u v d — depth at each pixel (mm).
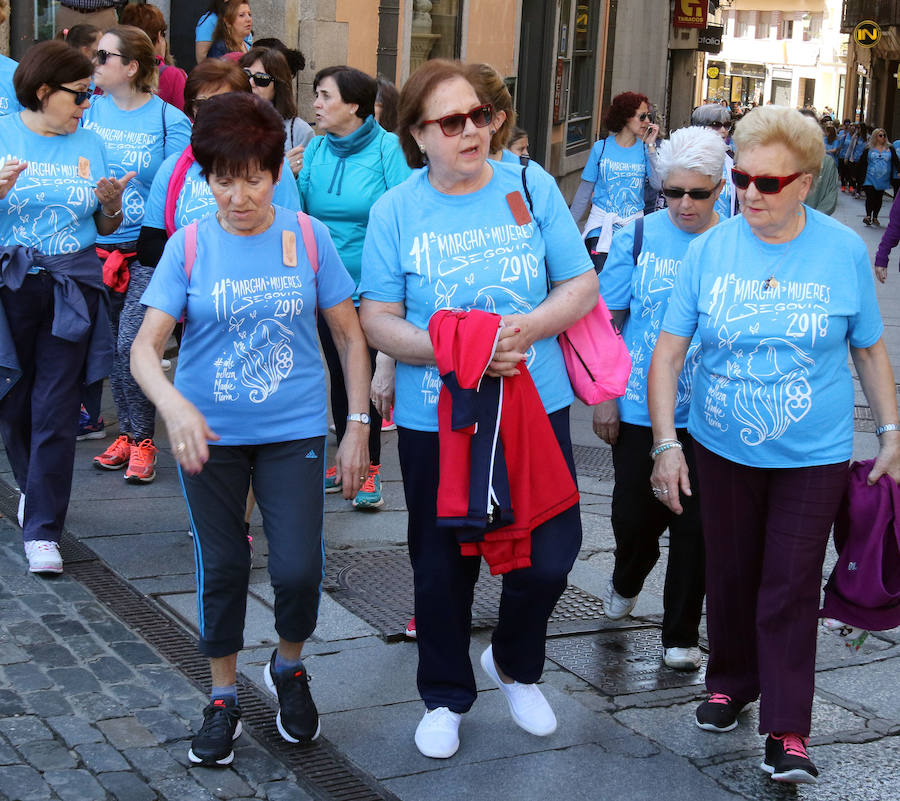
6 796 3412
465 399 3441
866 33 38938
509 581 3775
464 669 3891
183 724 3900
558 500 3617
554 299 3652
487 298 3621
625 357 3818
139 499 6027
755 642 4020
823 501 3697
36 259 4922
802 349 3635
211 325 3535
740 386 3713
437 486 3719
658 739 4059
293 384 3629
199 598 3660
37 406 5000
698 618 4555
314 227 3652
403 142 3811
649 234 4449
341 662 4473
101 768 3602
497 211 3639
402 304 3721
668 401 3918
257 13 11266
